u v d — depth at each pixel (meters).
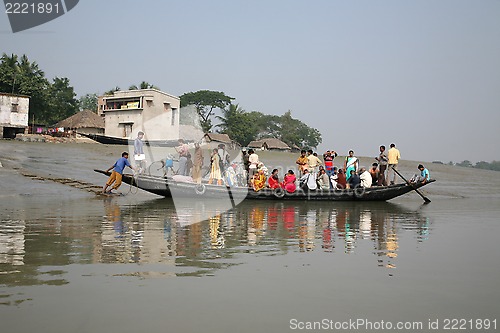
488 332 4.02
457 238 8.92
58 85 72.12
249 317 4.24
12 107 48.22
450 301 4.82
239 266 6.14
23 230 8.56
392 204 16.94
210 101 71.94
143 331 3.87
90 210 11.91
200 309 4.42
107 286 5.06
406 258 6.88
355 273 5.88
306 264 6.33
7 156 24.81
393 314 4.41
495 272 6.07
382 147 18.86
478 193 23.81
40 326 3.92
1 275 5.42
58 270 5.68
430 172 36.75
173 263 6.20
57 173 20.36
